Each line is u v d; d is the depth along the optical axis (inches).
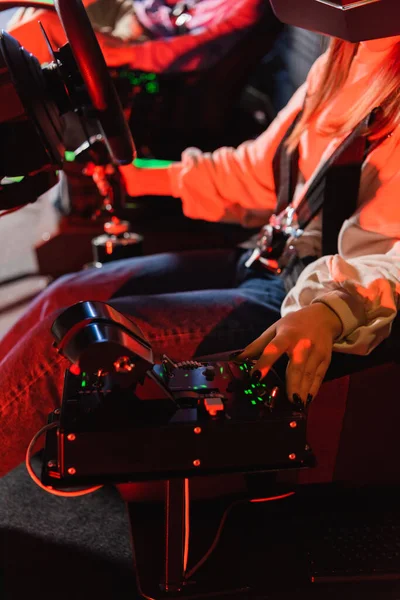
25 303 83.3
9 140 33.1
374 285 33.4
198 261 49.7
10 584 40.2
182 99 84.4
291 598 35.0
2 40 32.4
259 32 81.5
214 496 42.5
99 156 51.2
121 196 55.0
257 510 42.4
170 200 84.0
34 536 44.7
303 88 46.2
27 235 106.0
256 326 39.1
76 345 26.5
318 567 36.6
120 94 74.3
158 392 28.1
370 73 38.7
